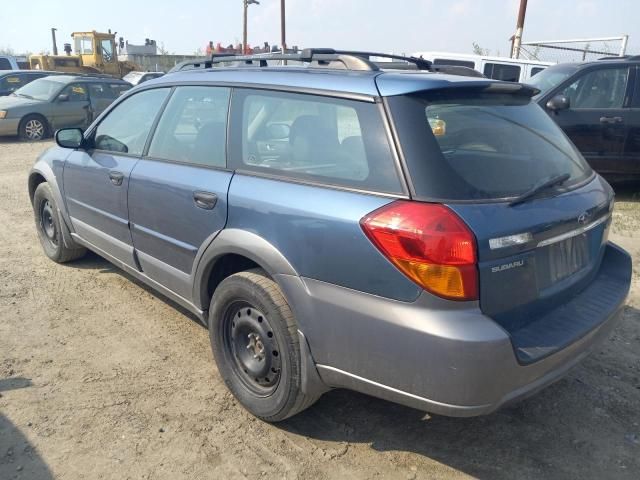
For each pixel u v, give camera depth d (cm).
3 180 950
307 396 286
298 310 271
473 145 263
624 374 363
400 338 236
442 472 277
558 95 784
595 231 304
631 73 769
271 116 306
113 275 512
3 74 1730
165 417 312
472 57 1335
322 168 276
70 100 1493
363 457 286
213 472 273
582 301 286
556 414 323
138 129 405
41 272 516
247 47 2950
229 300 311
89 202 450
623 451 293
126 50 2991
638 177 796
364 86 271
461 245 226
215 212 315
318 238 261
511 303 245
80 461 276
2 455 278
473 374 226
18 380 342
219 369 329
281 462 281
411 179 242
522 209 249
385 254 238
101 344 389
